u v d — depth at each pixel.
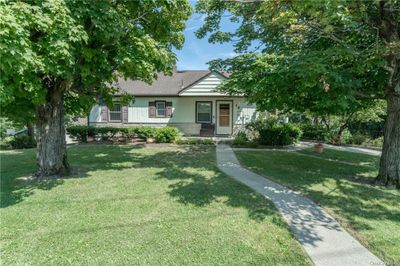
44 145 7.46
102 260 3.26
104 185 6.51
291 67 5.93
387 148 6.87
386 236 3.94
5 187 6.30
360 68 6.13
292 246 3.63
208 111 19.23
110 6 6.46
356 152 12.91
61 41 5.19
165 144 15.16
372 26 6.05
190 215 4.64
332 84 5.94
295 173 8.05
